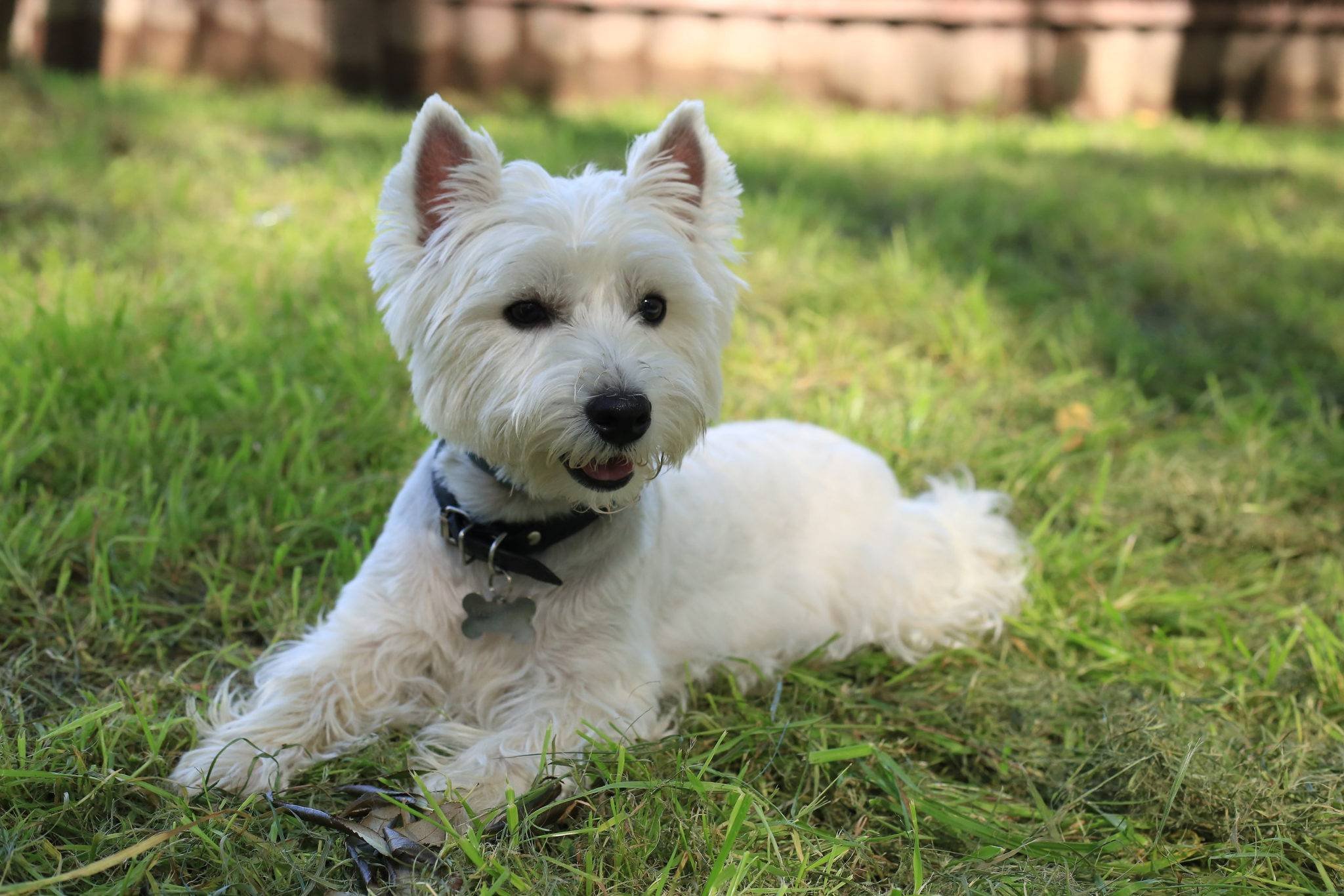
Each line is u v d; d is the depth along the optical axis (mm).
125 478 1047
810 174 2201
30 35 2646
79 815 755
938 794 845
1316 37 3285
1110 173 2422
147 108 2172
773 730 853
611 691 860
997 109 3236
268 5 2760
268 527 1025
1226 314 1662
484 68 2961
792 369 1373
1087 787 869
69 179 1685
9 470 1010
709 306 868
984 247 1794
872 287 1588
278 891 726
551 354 806
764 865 760
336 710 857
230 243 1502
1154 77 3287
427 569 873
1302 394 1361
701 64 3121
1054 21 3193
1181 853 809
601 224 818
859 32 3166
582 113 2775
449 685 886
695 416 837
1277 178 2465
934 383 1385
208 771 787
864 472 1107
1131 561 1103
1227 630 1002
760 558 1018
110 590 922
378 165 1950
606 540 864
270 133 2154
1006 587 1069
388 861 751
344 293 1396
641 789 795
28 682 862
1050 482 1216
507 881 732
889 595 1052
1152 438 1306
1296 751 883
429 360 845
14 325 1199
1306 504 1205
